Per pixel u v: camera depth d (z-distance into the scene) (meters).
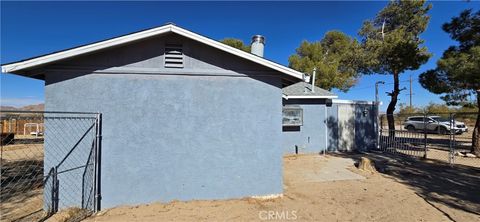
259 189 5.73
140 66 5.36
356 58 15.87
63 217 4.60
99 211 5.02
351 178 7.67
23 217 4.66
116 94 5.26
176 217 4.75
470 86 10.62
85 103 5.16
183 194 5.46
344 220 4.69
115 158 5.22
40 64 4.77
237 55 5.45
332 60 24.23
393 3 15.68
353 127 13.32
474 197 5.95
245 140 5.70
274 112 5.82
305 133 12.27
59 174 5.04
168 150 5.42
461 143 16.41
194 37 5.23
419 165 9.66
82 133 5.07
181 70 5.49
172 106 5.46
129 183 5.26
